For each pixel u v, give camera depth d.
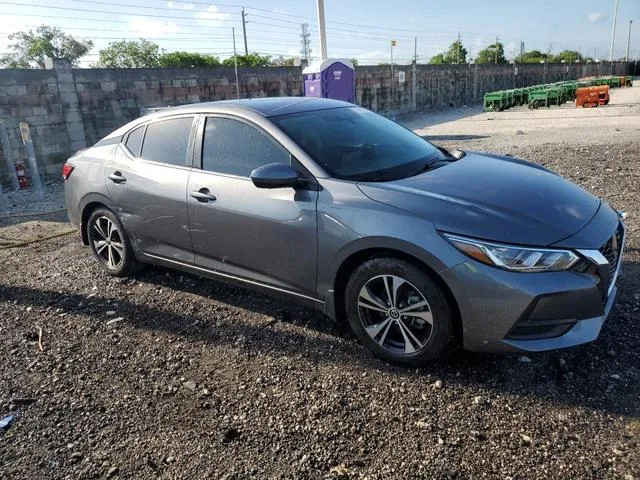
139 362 3.60
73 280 5.14
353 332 3.67
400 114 26.31
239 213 3.82
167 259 4.52
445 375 3.21
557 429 2.70
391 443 2.69
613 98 30.81
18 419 3.07
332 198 3.40
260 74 17.39
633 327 3.53
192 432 2.87
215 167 4.07
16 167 10.34
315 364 3.43
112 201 4.76
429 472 2.49
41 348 3.87
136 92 13.17
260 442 2.76
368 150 3.89
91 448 2.80
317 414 2.95
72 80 11.59
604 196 6.74
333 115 4.27
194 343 3.80
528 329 2.95
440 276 3.00
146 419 3.00
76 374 3.51
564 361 3.24
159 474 2.59
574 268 2.88
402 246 3.09
